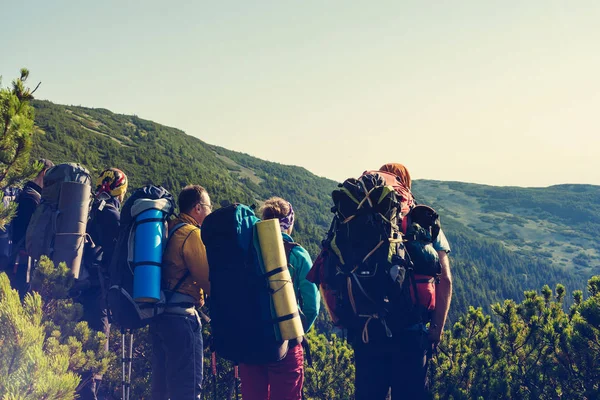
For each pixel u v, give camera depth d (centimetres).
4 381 299
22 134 462
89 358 504
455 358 660
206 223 421
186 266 455
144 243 449
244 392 454
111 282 465
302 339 434
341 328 413
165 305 448
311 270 427
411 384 403
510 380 600
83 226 572
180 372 452
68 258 561
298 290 453
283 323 402
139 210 463
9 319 317
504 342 659
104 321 600
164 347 457
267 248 409
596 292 568
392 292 380
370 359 415
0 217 471
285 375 435
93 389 534
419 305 389
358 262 386
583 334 553
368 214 390
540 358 626
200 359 467
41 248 561
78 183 566
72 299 566
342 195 398
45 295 534
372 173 424
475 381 612
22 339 314
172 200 485
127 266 454
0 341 312
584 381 561
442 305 401
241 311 402
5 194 599
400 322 384
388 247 387
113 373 776
